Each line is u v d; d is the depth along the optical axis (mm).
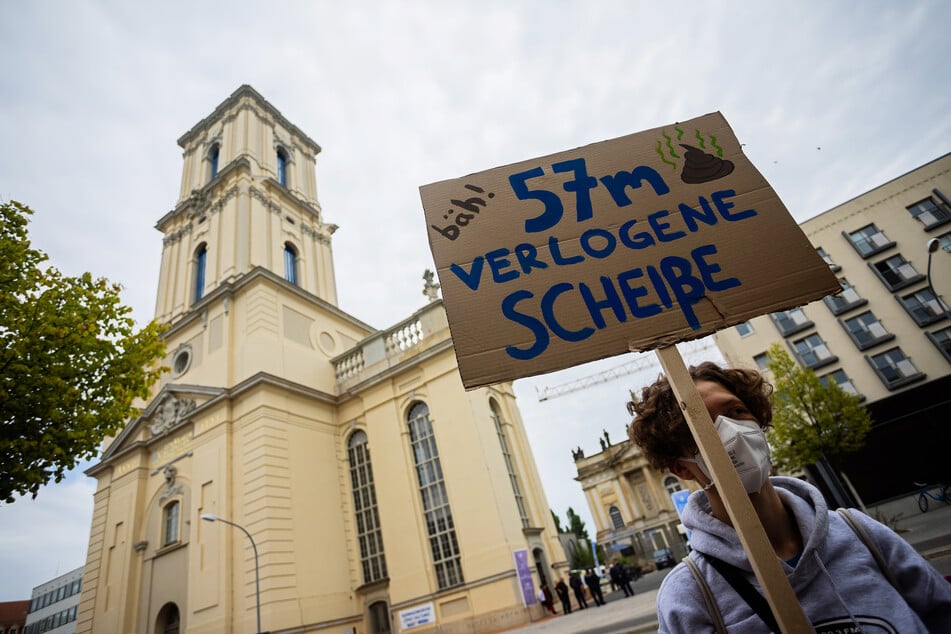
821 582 1203
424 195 2305
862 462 25172
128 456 22172
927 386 25750
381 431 20734
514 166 2389
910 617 1045
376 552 19266
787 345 29422
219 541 17297
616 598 19531
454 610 16641
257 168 28047
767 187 2148
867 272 29281
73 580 62688
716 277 1895
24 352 8102
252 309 21766
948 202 28672
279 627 15484
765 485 1430
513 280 1985
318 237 29797
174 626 17906
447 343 20000
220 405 19781
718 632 1205
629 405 1959
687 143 2365
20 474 7879
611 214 2156
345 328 26719
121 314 10016
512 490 18859
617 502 50969
